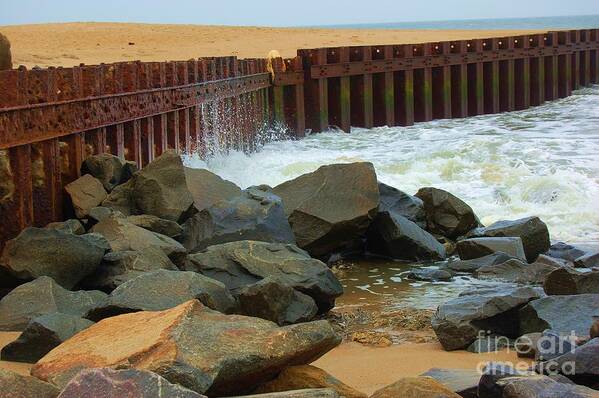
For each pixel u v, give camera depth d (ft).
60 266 35.58
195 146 66.69
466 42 108.47
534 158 73.26
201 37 176.76
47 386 18.24
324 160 75.05
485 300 32.37
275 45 158.51
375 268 46.06
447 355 30.48
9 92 38.65
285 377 21.71
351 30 214.69
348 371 28.30
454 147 78.23
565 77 125.18
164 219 42.86
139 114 54.54
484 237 47.24
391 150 81.87
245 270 36.32
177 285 30.73
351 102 99.40
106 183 45.29
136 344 20.80
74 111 45.01
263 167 71.41
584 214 56.95
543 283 39.04
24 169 39.86
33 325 27.89
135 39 168.96
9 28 187.73
